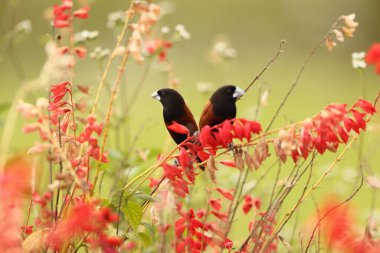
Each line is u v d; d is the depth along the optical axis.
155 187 7.72
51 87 6.99
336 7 57.53
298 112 31.97
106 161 7.22
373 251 7.58
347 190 11.80
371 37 55.47
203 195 9.61
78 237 7.27
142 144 19.17
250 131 6.66
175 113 7.65
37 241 6.45
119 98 20.72
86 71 24.47
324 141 6.55
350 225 7.83
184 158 6.73
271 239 7.41
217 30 55.94
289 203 13.84
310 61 50.66
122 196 7.00
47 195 7.38
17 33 11.45
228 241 7.41
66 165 6.97
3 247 6.35
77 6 18.48
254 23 57.72
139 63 7.77
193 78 36.12
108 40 36.38
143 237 7.36
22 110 6.62
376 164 19.81
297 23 57.78
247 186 9.99
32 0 41.34
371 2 56.12
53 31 7.63
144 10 7.15
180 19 55.81
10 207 6.47
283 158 6.52
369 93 39.72
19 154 7.65
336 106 6.50
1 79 31.62
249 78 40.50
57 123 7.13
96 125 7.01
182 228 7.16
